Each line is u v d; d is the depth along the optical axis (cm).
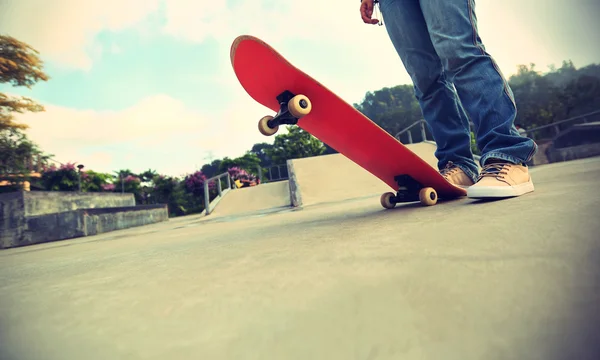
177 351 30
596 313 27
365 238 77
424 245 59
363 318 32
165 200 2161
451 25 142
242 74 144
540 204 85
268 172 2238
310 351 27
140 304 48
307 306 37
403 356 24
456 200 154
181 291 52
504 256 44
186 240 169
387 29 198
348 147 161
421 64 183
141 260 104
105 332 37
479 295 33
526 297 31
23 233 653
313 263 57
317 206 449
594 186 107
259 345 29
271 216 347
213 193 2019
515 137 128
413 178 163
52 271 106
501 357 22
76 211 639
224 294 46
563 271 36
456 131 185
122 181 1981
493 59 138
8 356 33
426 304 33
